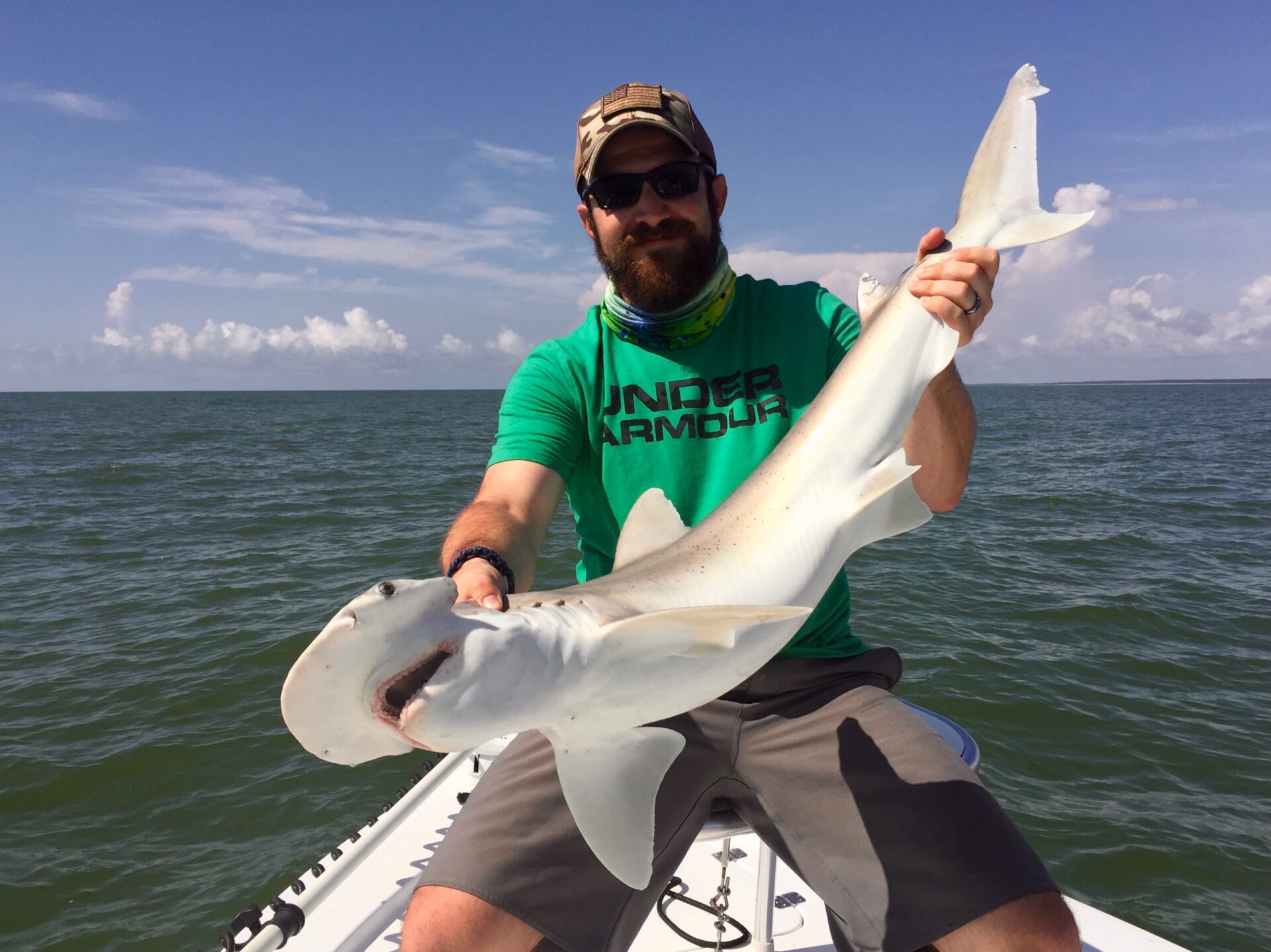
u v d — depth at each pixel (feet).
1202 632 30.22
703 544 7.06
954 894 6.52
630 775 6.23
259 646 28.99
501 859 6.89
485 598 5.27
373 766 21.12
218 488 72.90
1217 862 16.84
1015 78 7.80
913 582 36.52
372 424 209.36
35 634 31.09
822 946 9.48
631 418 8.85
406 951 6.75
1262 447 121.29
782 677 7.82
